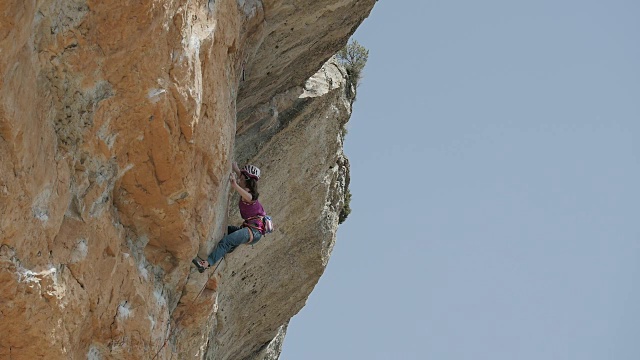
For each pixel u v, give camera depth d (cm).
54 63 1034
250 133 1767
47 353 1094
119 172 1166
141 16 1062
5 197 988
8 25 919
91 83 1072
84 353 1191
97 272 1157
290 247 2055
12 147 977
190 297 1410
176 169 1199
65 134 1080
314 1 1548
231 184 1435
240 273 1927
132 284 1234
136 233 1252
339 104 1959
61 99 1061
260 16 1442
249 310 2078
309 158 1948
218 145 1285
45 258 1066
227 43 1284
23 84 980
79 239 1119
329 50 1769
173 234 1275
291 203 1980
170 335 1407
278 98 1805
